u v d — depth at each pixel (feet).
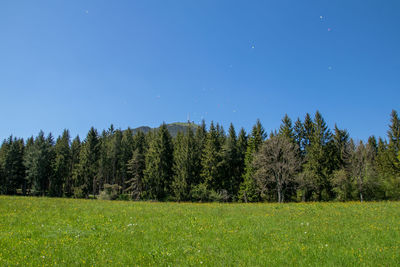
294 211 57.16
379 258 23.89
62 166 225.97
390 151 167.73
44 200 72.64
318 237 32.01
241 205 76.02
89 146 217.97
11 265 21.57
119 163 236.02
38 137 221.66
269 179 142.72
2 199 68.18
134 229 36.52
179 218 46.91
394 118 169.58
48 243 27.73
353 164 155.02
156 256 24.53
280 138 146.72
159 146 200.95
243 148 204.64
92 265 22.03
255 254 25.43
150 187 190.19
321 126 181.16
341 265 22.16
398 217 46.80
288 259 23.93
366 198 152.15
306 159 171.94
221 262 23.17
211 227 39.01
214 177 180.34
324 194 168.96
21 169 225.76
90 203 70.95
